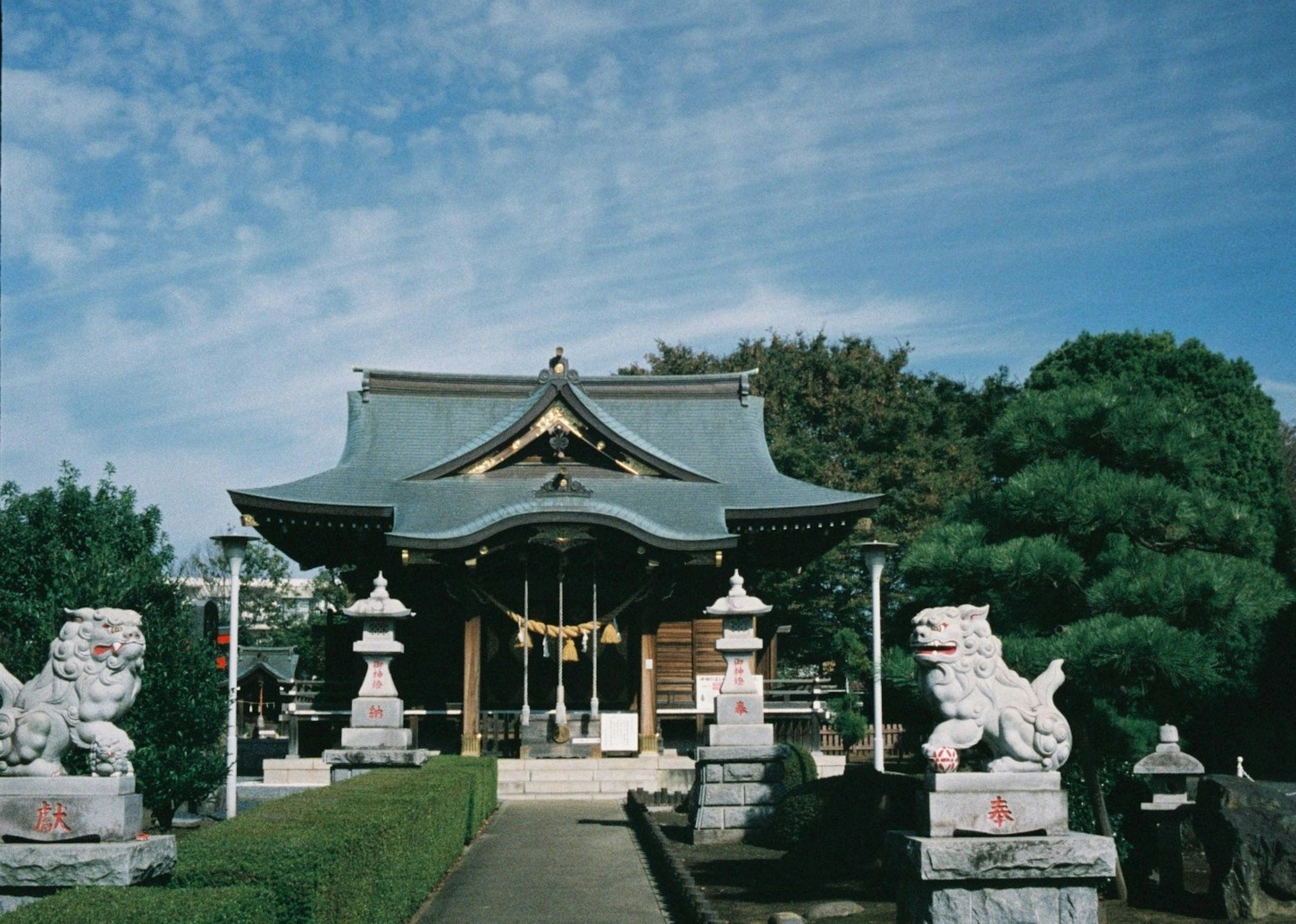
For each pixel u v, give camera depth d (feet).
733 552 121.90
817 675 173.06
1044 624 46.65
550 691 119.75
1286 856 41.75
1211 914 42.57
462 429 135.44
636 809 76.18
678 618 122.52
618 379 140.05
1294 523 130.52
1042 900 28.22
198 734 57.67
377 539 120.16
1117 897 45.75
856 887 48.44
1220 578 41.39
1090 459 46.42
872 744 116.37
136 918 21.04
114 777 27.58
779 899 46.19
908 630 60.49
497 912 44.60
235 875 25.84
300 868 26.20
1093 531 45.11
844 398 174.81
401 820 37.73
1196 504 44.24
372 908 32.73
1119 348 139.44
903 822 50.96
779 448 169.17
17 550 63.62
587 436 122.93
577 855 59.36
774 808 61.26
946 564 44.27
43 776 27.45
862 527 161.68
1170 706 51.37
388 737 60.44
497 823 74.02
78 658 28.04
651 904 46.26
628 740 105.50
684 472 124.47
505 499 121.90
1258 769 98.37
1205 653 40.63
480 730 107.86
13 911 21.48
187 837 31.94
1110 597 42.29
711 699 117.08
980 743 42.47
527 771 98.78
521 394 140.05
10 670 51.80
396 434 133.59
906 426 172.76
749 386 140.46
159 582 59.52
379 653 61.21
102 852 26.11
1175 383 134.82
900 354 183.93
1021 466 49.44
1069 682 44.04
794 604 165.17
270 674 134.21
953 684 29.66
